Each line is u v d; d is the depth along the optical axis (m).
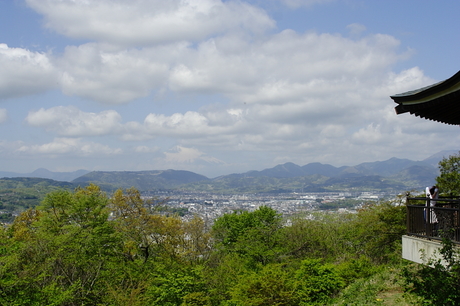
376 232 25.56
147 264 27.81
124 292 21.62
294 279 18.91
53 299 17.97
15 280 17.52
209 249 35.97
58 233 26.52
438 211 10.16
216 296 23.12
